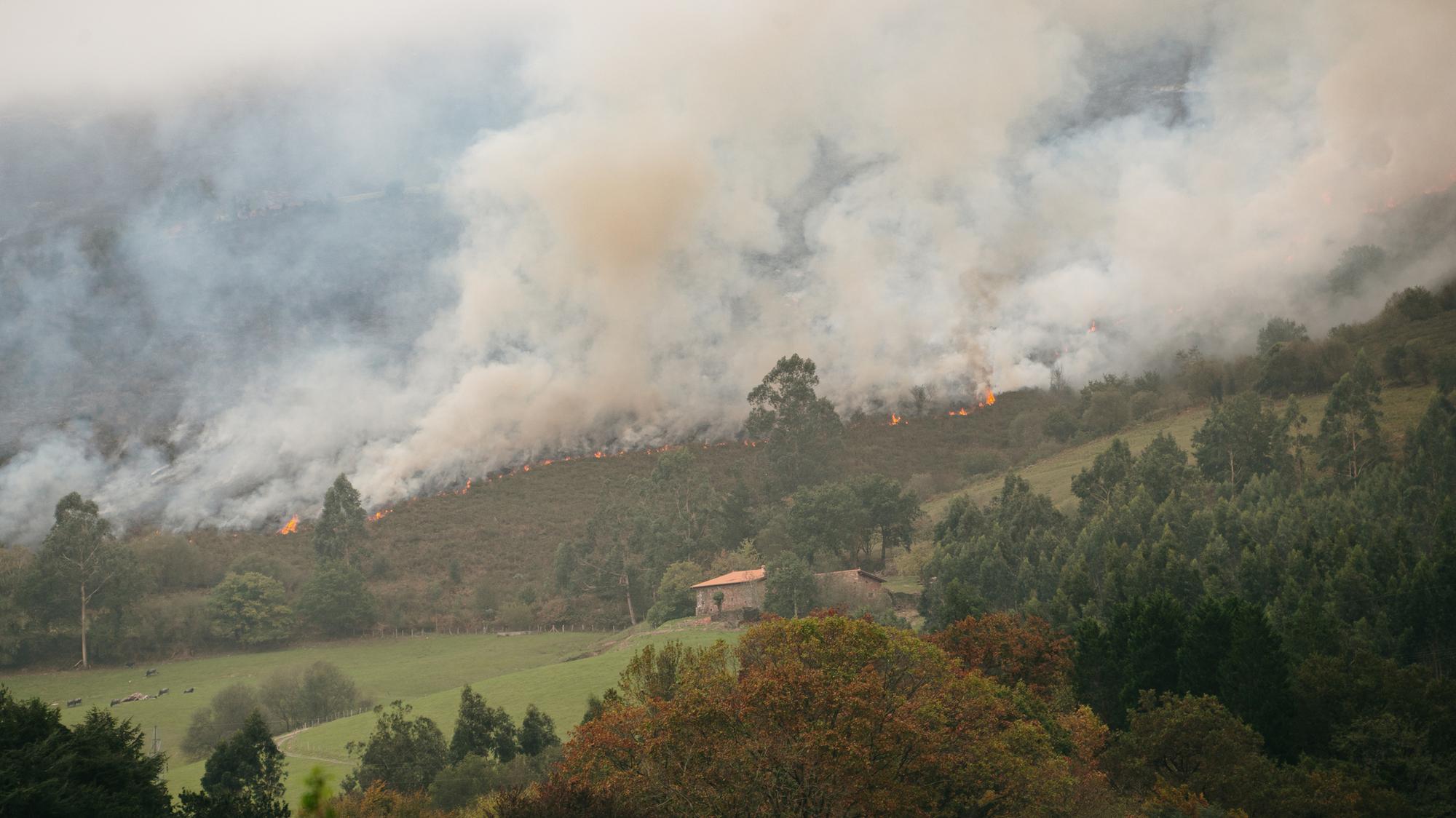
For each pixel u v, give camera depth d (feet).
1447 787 224.74
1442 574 331.77
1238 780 218.38
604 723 205.98
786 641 231.09
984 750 199.31
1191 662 283.18
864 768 179.11
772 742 180.24
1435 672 327.67
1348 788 215.31
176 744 483.10
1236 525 473.67
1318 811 209.26
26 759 166.50
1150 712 250.37
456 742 328.29
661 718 197.16
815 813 174.81
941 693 212.02
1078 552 490.49
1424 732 236.84
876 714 188.96
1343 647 313.73
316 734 444.55
